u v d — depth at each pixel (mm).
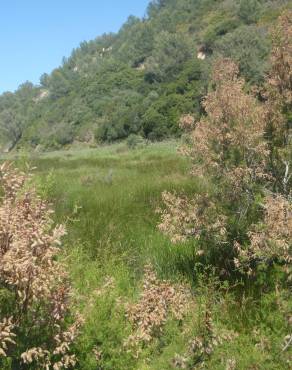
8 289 3482
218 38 90188
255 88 6602
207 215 5926
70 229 7426
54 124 113000
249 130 5914
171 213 6375
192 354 4008
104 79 110438
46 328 3752
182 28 119938
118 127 75312
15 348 3559
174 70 85438
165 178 12844
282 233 4922
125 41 167500
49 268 3541
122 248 6797
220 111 5973
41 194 5969
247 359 4082
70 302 3967
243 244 5922
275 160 6418
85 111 103438
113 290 4844
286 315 4570
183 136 6508
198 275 5543
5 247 3473
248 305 5098
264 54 45469
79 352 3973
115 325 4184
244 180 5887
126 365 4059
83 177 14500
